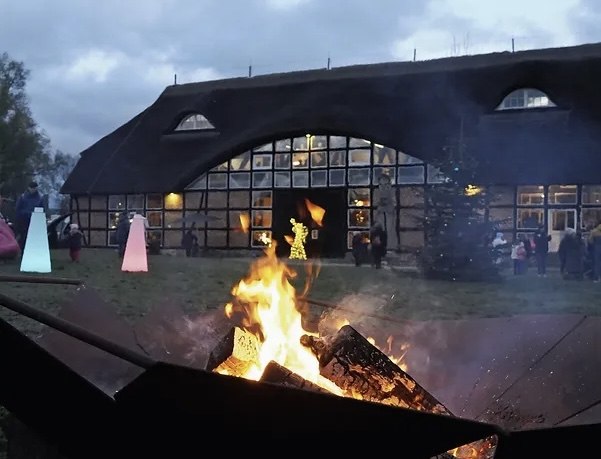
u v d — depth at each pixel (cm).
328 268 1900
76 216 3095
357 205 2594
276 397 141
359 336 234
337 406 138
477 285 1373
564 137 2405
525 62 2680
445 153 1719
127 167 3056
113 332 271
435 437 139
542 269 1889
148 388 148
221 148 2805
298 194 2702
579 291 1230
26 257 1266
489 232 1568
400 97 2750
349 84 2908
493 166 2345
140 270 1411
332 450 148
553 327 272
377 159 2572
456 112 2617
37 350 150
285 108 2873
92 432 163
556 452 143
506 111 2580
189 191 2861
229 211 2784
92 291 275
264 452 154
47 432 167
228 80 3284
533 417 245
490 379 274
